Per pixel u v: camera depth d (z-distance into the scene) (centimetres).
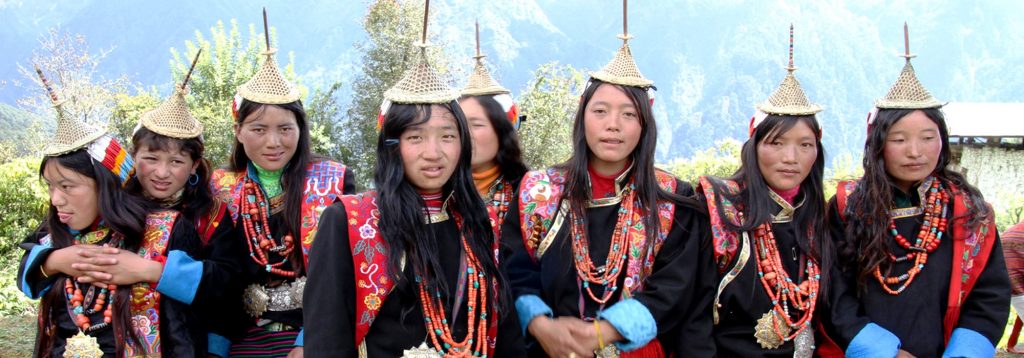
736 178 376
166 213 355
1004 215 1950
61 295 339
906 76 365
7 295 935
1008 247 511
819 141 367
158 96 2445
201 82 2289
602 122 341
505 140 422
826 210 377
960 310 362
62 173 333
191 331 353
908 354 344
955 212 362
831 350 364
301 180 395
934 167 362
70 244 343
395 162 286
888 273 361
